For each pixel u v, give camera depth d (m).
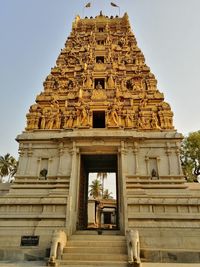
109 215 56.25
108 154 25.70
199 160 43.16
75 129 26.14
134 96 29.09
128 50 34.88
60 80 31.98
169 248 18.52
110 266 14.60
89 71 31.66
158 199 21.48
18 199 21.95
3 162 63.44
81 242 17.81
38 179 23.80
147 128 26.30
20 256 17.97
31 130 26.84
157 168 23.95
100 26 40.38
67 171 23.62
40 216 20.53
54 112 28.12
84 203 27.06
